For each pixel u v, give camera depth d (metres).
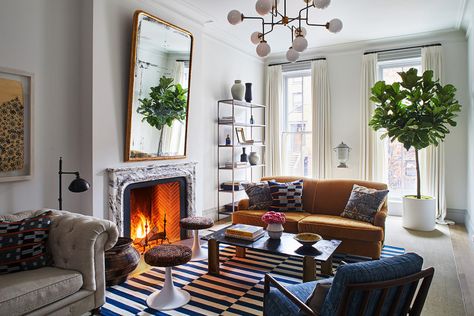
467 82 5.18
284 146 6.77
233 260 3.55
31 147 2.90
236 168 5.49
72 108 3.26
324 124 6.21
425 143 4.54
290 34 5.39
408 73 4.58
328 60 6.26
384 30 5.25
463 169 5.23
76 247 2.34
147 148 3.77
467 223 4.93
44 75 3.03
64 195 3.19
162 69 3.90
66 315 2.19
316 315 1.53
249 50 6.27
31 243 2.32
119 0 3.50
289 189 4.23
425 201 4.75
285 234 3.34
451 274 3.16
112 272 2.85
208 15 4.53
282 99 6.73
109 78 3.40
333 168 6.22
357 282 1.39
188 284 2.94
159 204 4.32
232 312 2.45
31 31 2.93
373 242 3.39
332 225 3.55
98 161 3.30
